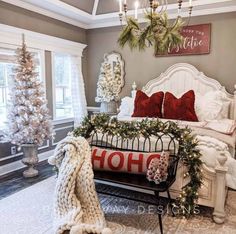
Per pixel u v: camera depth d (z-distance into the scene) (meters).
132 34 2.50
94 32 5.46
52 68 4.65
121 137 2.77
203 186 2.45
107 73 5.31
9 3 3.74
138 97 4.33
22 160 3.66
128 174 2.48
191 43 4.52
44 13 4.36
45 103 3.77
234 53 4.24
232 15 4.19
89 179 2.34
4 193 3.08
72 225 2.00
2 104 3.94
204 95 4.18
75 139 2.60
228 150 2.82
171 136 2.58
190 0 2.57
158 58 4.84
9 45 3.78
